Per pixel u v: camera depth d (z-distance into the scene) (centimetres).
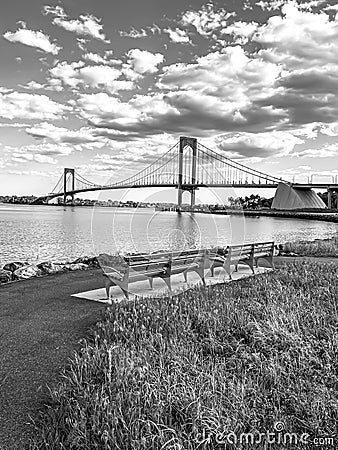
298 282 619
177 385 285
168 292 542
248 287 598
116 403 257
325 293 538
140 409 252
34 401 277
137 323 401
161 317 419
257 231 2528
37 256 1357
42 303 517
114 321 401
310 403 281
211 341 372
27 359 340
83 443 230
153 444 227
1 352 354
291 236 2080
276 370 319
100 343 361
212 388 286
